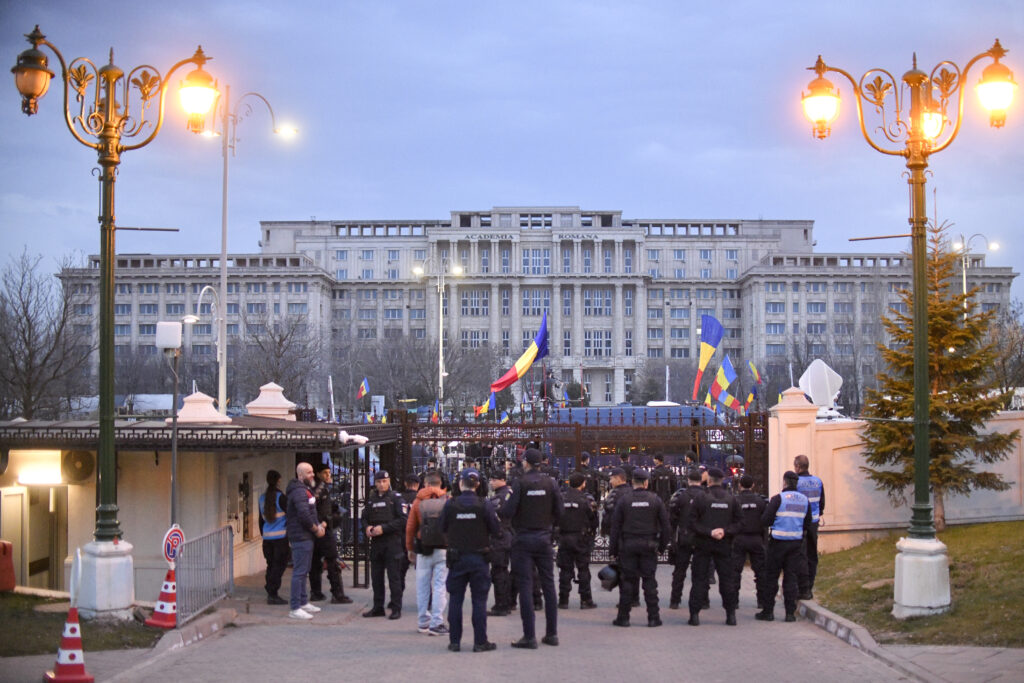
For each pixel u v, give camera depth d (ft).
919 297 40.65
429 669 33.04
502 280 468.75
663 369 396.57
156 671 32.19
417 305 476.54
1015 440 62.13
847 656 35.47
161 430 45.85
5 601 40.01
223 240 92.17
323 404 306.14
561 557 48.91
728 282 483.10
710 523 43.09
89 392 166.50
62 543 51.06
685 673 32.50
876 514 62.64
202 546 42.70
